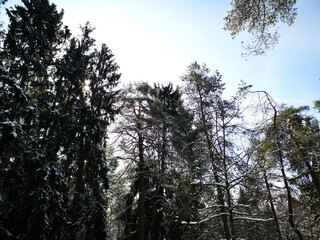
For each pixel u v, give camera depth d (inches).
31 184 406.0
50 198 432.8
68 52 639.8
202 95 540.4
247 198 379.2
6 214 380.5
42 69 544.1
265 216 368.5
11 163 430.0
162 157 586.2
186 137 581.3
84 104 594.6
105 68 668.7
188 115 603.5
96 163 563.2
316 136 341.7
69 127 554.3
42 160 426.0
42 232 382.9
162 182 553.3
